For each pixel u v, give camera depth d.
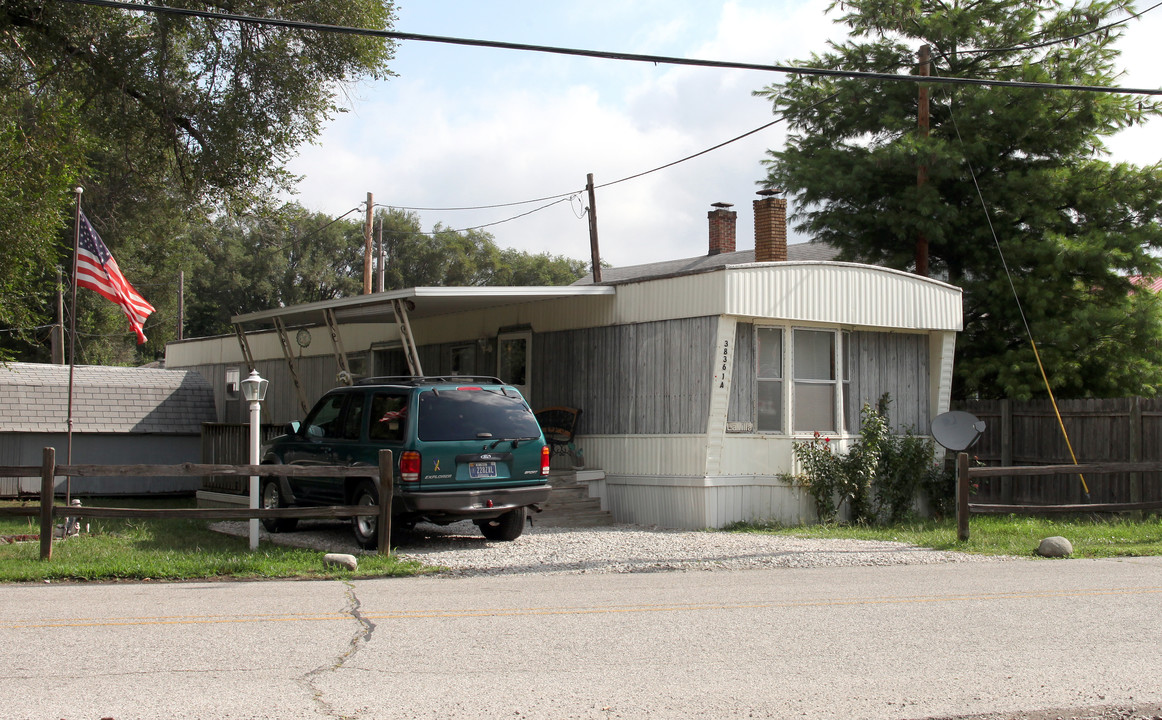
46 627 7.24
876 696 5.48
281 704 5.26
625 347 15.74
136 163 22.50
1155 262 18.30
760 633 7.08
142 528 13.98
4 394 21.20
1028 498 17.59
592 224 24.77
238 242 56.44
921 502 16.47
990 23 20.47
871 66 21.17
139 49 19.20
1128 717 5.23
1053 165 19.67
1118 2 19.59
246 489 16.75
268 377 23.86
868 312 15.99
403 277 61.22
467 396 12.10
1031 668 6.09
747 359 14.96
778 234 21.00
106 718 4.98
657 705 5.29
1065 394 19.36
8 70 18.56
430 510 11.57
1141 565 10.78
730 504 14.66
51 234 15.43
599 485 15.82
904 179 20.17
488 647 6.61
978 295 19.34
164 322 46.62
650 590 9.05
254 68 19.48
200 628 7.21
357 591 8.98
